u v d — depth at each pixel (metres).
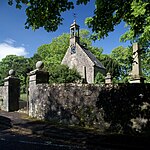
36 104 11.87
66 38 52.91
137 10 6.76
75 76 29.58
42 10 6.48
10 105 14.57
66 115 10.32
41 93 11.66
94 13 7.56
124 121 8.59
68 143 6.71
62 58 51.00
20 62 68.56
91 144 6.62
